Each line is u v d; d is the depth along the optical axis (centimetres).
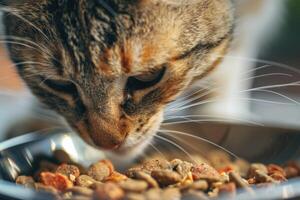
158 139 32
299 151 31
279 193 23
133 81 29
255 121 33
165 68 30
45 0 29
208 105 39
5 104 38
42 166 30
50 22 29
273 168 30
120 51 28
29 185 28
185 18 30
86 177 29
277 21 47
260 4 40
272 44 60
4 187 24
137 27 28
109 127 29
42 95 32
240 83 40
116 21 28
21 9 30
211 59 33
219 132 33
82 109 30
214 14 31
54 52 29
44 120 38
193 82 32
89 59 28
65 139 32
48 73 30
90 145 31
